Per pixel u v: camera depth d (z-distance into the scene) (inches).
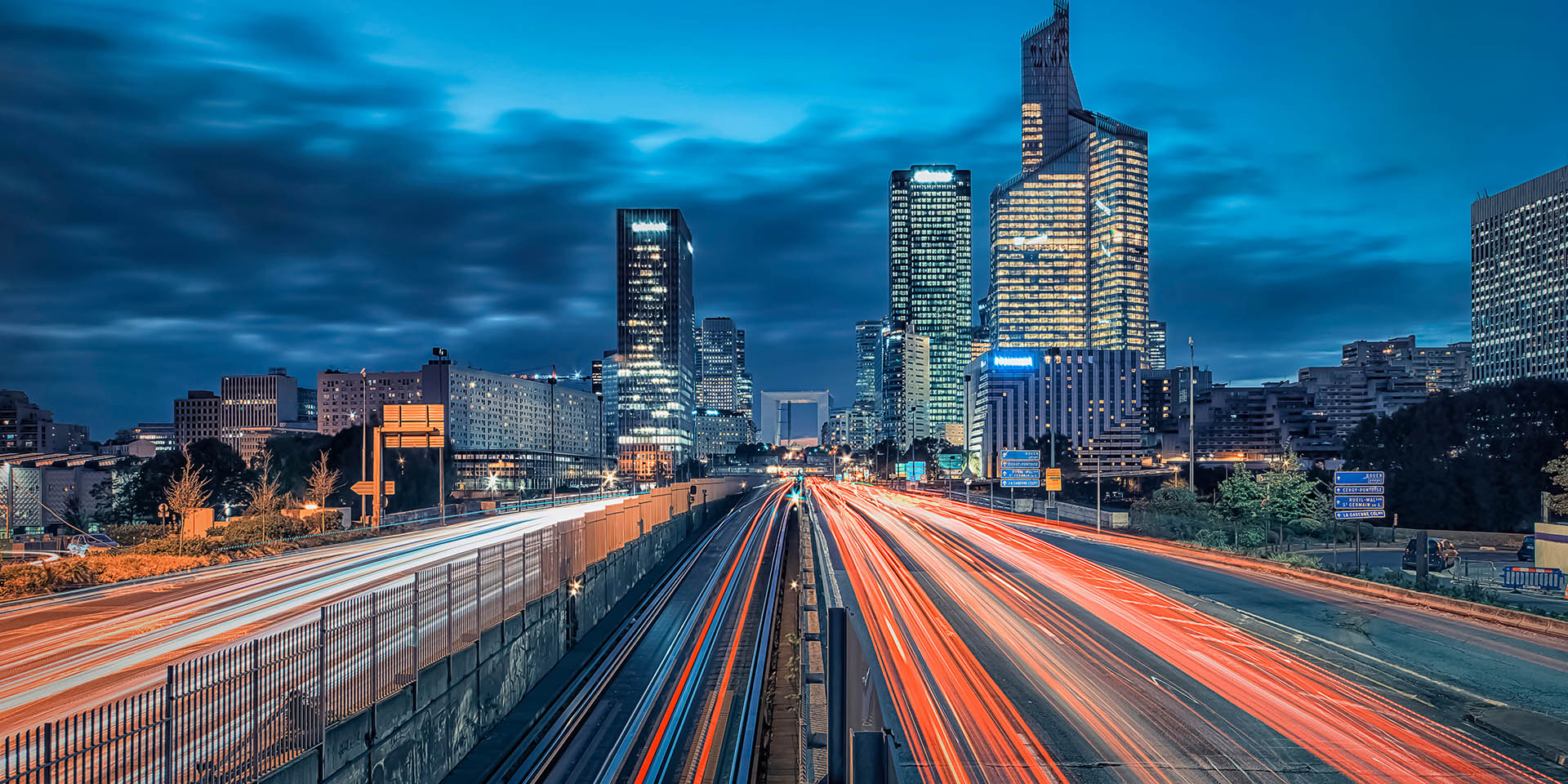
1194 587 1565.0
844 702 274.1
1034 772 638.5
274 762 469.7
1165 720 760.3
